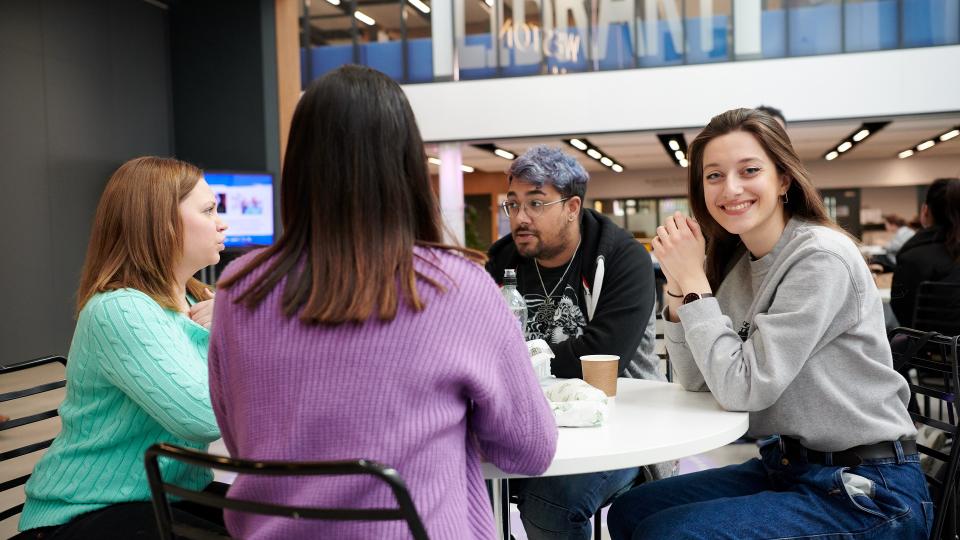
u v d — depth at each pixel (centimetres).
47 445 170
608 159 1606
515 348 92
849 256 141
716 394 144
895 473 137
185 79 800
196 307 161
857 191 1719
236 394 89
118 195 146
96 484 137
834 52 980
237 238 711
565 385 143
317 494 82
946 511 143
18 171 689
